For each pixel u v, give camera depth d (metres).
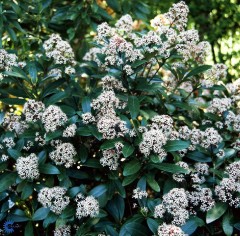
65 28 1.40
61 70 1.07
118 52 0.98
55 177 0.98
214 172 0.94
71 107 1.02
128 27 1.05
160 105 1.08
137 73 1.08
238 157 1.03
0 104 1.23
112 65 1.00
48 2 1.28
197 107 1.14
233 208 0.90
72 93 1.06
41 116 0.92
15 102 1.01
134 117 0.93
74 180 1.00
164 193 0.91
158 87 1.01
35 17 1.32
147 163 0.92
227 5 1.52
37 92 1.05
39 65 1.08
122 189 0.91
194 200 0.88
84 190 0.90
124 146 0.88
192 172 0.94
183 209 0.81
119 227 0.89
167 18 1.03
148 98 1.05
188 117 1.15
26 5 1.30
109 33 1.05
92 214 0.83
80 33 1.48
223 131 1.09
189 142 0.98
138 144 0.90
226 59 1.54
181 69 1.10
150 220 0.81
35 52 1.31
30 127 0.98
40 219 0.90
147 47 0.99
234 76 1.51
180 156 0.97
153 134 0.86
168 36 1.00
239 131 1.06
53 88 1.04
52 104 0.99
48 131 0.89
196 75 1.12
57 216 0.88
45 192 0.85
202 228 0.90
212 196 0.90
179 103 1.07
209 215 0.85
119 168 0.97
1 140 0.98
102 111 0.93
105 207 0.92
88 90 1.13
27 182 0.90
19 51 1.32
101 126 0.88
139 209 0.94
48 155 0.96
